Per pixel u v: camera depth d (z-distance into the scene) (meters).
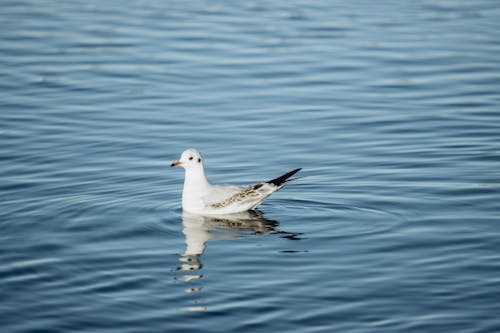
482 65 26.73
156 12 33.22
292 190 17.73
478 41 29.30
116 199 17.28
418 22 31.97
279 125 21.95
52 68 26.20
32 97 23.73
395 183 17.94
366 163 19.22
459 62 27.08
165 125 21.92
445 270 13.76
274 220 16.17
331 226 15.78
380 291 13.06
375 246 14.79
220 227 15.87
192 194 16.67
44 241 15.13
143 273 13.81
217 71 26.31
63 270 13.93
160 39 29.48
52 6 34.00
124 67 26.52
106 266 14.10
